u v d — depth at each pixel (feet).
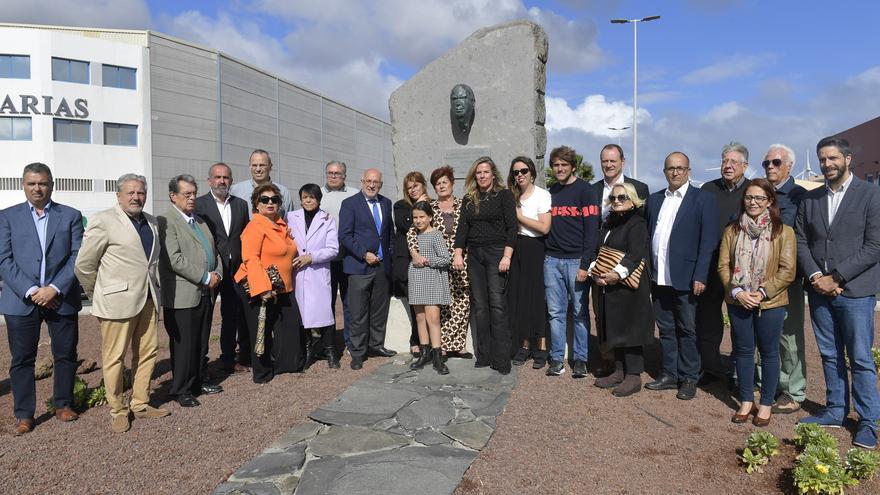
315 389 16.74
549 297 17.80
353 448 12.32
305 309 18.74
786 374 14.98
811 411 14.87
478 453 12.09
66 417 14.49
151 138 100.48
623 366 16.60
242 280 17.29
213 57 110.52
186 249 15.52
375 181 19.40
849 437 13.20
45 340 24.66
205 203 18.39
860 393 12.87
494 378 17.25
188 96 106.32
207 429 13.79
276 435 13.33
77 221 14.57
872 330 12.97
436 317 17.92
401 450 12.19
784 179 15.44
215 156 111.55
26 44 89.10
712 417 14.44
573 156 17.52
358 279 19.01
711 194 15.55
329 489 10.53
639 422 14.05
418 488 10.53
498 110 21.93
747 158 16.33
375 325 20.33
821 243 13.35
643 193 17.20
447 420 13.82
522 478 11.08
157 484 11.09
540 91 22.15
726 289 14.21
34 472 11.66
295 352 18.57
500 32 21.75
